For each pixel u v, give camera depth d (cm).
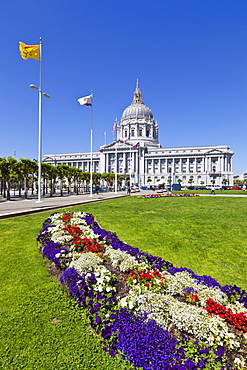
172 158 13375
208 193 5772
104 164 14025
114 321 490
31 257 912
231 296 577
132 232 1366
